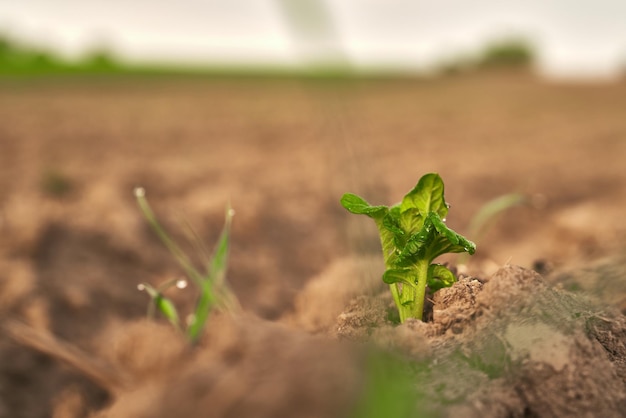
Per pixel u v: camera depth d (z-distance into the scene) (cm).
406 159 197
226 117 303
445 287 59
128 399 56
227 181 158
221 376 53
